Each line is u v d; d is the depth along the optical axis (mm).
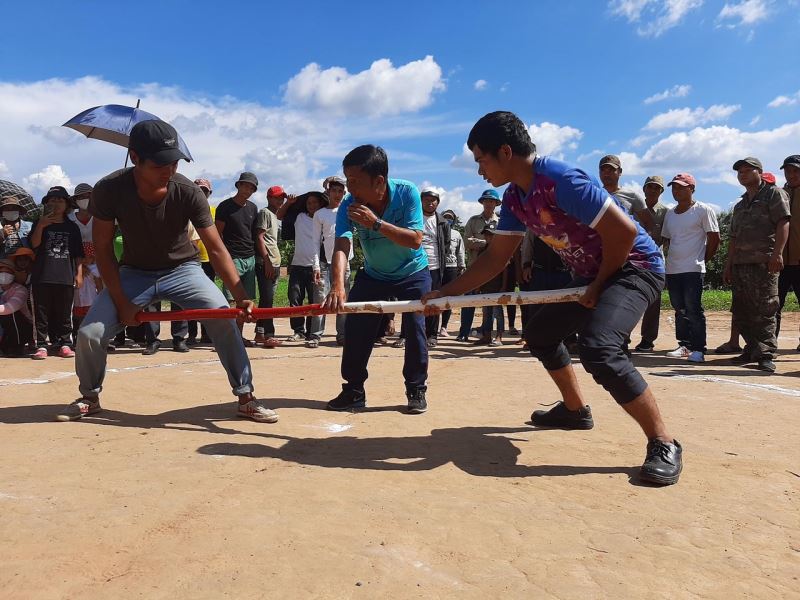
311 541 2527
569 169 3260
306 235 8695
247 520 2713
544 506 2922
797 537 2625
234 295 4426
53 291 7855
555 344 4027
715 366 7082
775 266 6598
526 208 3510
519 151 3361
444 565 2359
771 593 2197
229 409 4867
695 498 3031
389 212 4566
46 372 6703
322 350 8453
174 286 4547
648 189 8008
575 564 2379
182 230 4465
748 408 4859
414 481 3242
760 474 3355
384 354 7910
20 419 4484
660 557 2439
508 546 2518
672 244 7617
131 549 2461
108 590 2162
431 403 5102
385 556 2414
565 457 3646
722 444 3900
